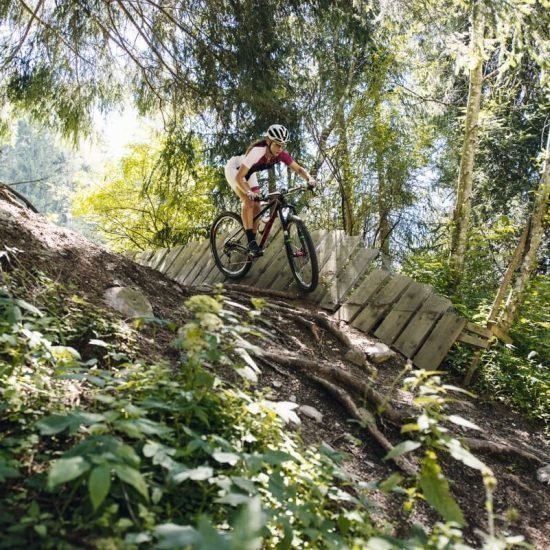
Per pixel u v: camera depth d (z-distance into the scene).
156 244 12.81
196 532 1.52
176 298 4.86
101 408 2.59
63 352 2.69
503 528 3.31
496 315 5.65
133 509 2.08
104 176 14.41
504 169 12.04
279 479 2.31
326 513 2.44
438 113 12.09
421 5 8.27
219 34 9.16
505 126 11.65
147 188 10.84
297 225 5.84
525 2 6.78
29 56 9.05
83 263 4.36
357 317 5.67
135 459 1.89
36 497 2.08
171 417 2.62
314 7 9.04
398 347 5.30
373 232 11.55
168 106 9.99
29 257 3.93
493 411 4.84
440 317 5.31
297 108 9.99
